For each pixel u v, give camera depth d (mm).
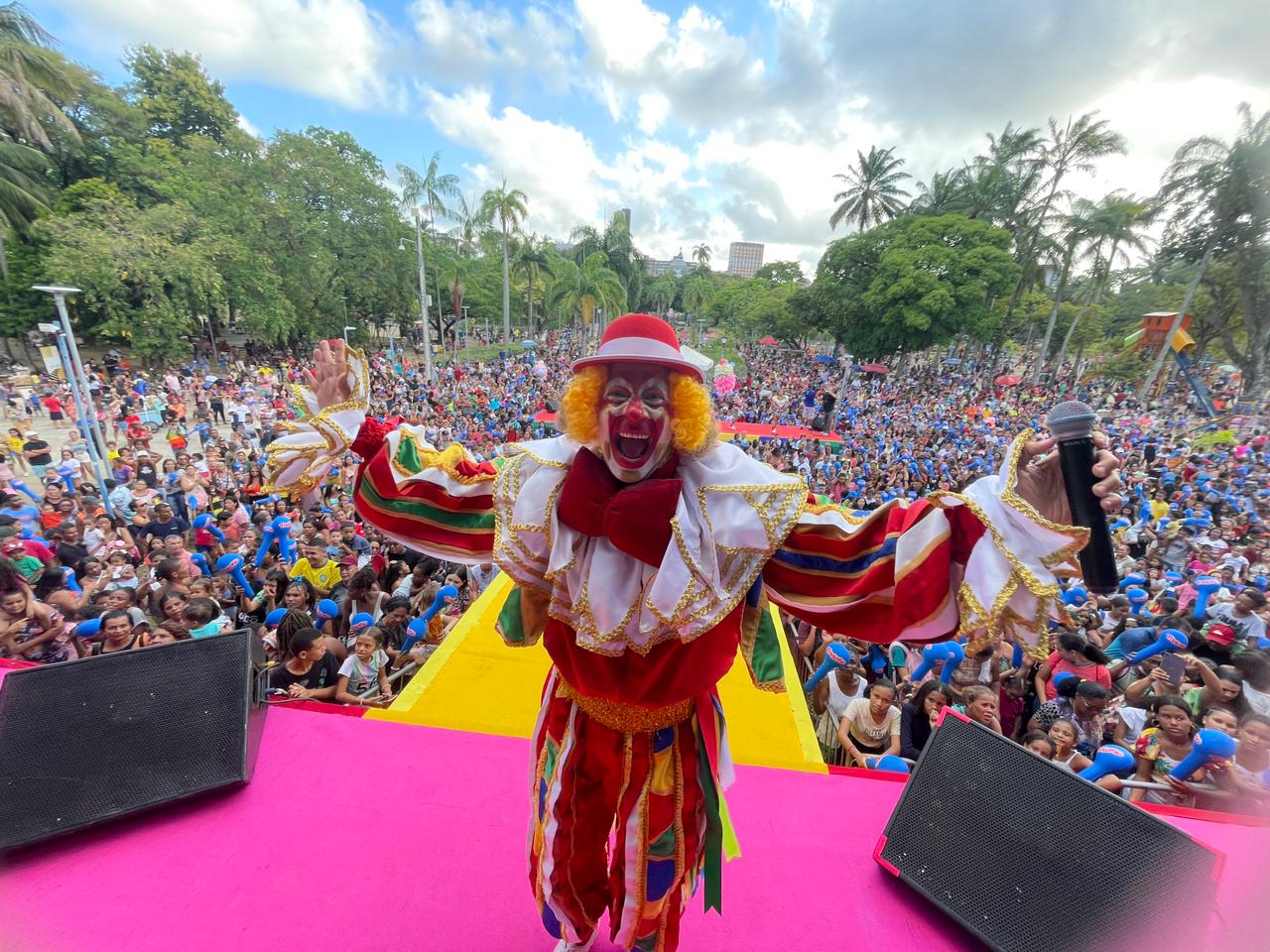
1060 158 46750
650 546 1852
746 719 4270
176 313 31281
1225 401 25594
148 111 41812
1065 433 1783
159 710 2779
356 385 2430
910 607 1845
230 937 2211
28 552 8164
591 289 44375
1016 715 6555
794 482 2004
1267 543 13836
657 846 2094
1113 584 1723
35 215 30422
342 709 3494
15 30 28594
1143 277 48125
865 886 2512
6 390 24156
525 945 2240
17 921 2203
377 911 2326
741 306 78562
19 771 2494
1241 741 4918
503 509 2076
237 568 7949
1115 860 2105
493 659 4586
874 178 54375
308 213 39062
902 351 48250
